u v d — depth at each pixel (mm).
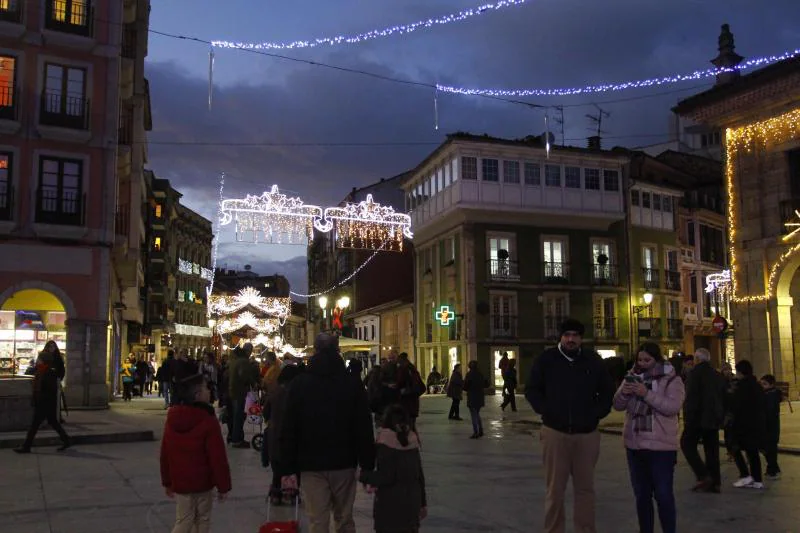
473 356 34969
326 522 5078
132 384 28281
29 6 23156
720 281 38844
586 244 38000
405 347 44156
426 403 28156
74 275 23266
